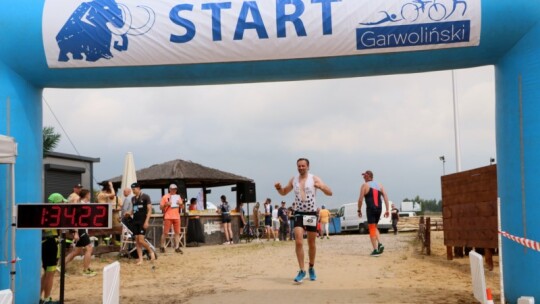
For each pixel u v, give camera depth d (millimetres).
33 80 8164
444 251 15070
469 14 7582
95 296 9039
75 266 12781
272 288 8945
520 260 7418
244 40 7879
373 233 13766
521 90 7539
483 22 7574
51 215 6914
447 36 7672
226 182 25453
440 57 7891
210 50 7934
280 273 10781
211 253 16188
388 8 7715
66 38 7902
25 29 7883
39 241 8094
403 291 8492
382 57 7910
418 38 7719
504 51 7766
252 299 8070
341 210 36406
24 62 7980
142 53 7969
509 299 7609
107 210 6867
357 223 35188
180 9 7941
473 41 7684
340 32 7785
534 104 7418
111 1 7992
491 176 10570
